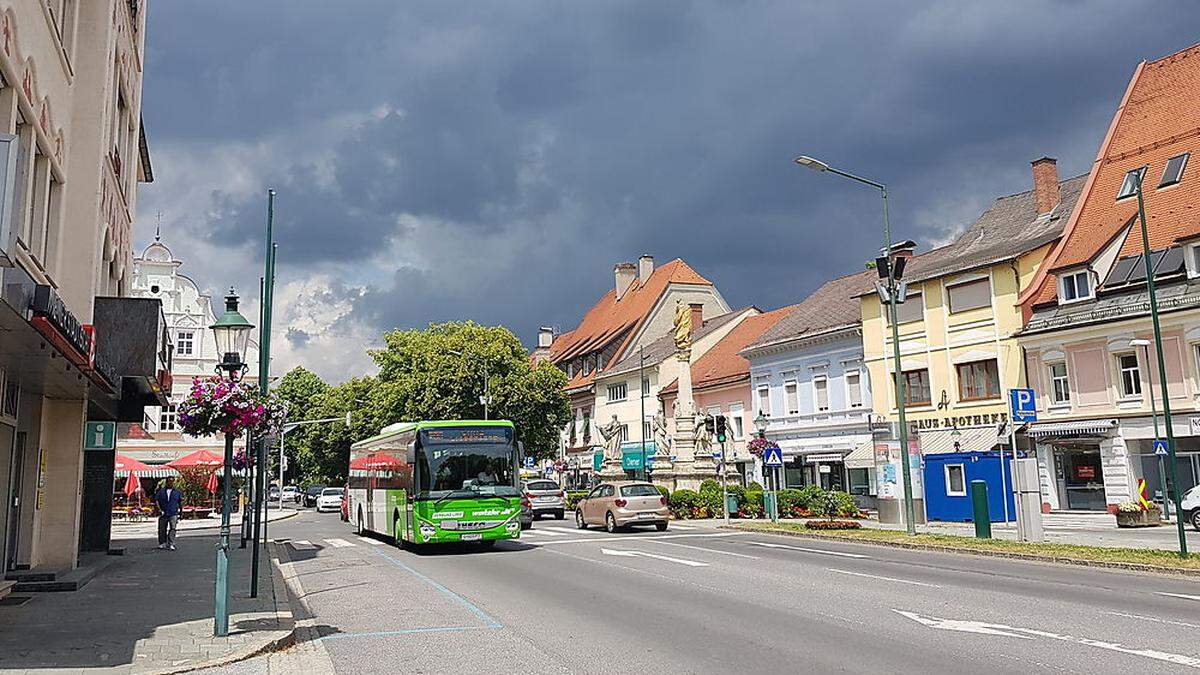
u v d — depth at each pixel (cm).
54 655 959
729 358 5884
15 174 844
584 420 7581
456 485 2262
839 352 4644
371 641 1066
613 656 936
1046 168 4156
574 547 2334
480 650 991
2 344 1143
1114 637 999
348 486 3753
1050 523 3092
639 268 7956
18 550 1650
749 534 2833
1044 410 3588
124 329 1808
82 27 1814
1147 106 3891
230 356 1470
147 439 5966
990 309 3866
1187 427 3105
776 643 984
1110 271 3484
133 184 2439
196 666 911
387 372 5819
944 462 3241
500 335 5712
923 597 1334
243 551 2425
